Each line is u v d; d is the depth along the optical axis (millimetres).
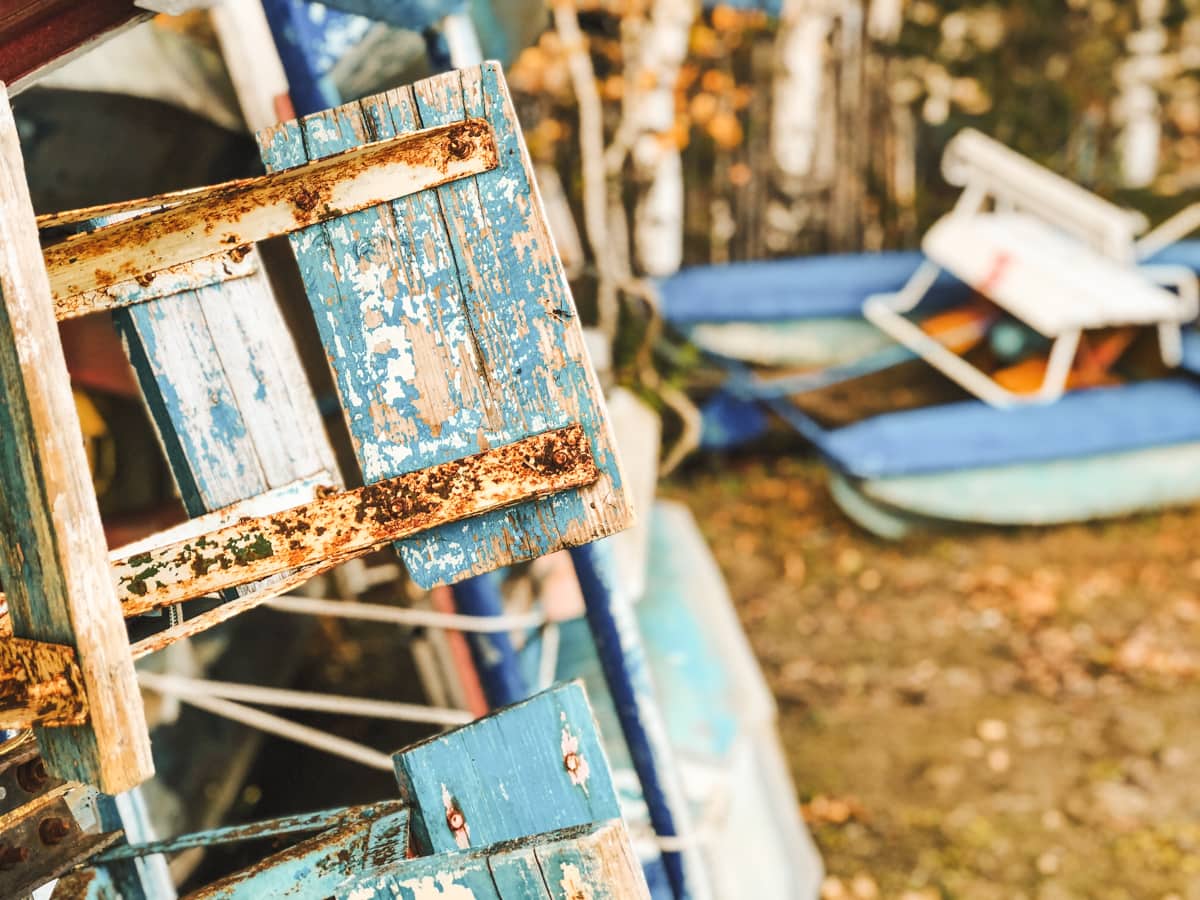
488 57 3957
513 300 1504
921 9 10867
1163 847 3938
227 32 3039
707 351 7805
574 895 1261
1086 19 11156
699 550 4422
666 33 8430
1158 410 6398
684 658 3539
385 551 3254
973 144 8602
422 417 1549
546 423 1521
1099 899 3732
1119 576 5918
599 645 2660
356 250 1528
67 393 1121
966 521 6348
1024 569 6074
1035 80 11242
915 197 10938
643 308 7441
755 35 9906
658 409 6270
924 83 11102
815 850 4055
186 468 1786
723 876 2846
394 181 1500
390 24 2730
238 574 1431
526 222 1484
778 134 10422
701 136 9922
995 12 11008
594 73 8523
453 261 1514
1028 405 6621
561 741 1603
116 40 2797
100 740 1116
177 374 1761
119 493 3701
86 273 1582
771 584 6238
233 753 3590
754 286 8148
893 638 5551
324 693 4336
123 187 3207
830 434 6727
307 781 4039
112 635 1131
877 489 6219
